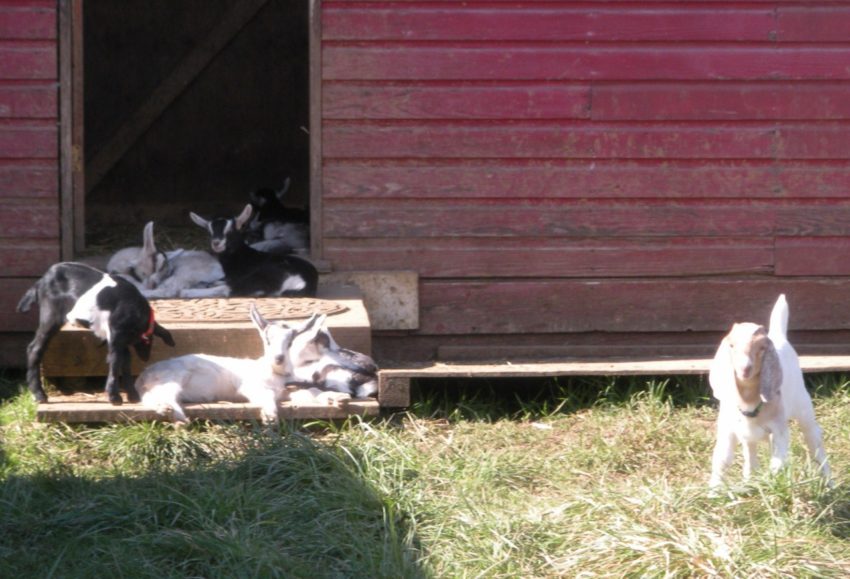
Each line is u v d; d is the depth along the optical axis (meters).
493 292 8.52
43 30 8.28
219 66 10.70
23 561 6.62
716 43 8.45
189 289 8.46
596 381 8.22
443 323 8.53
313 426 7.68
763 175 8.52
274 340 7.69
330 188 8.44
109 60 10.62
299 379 7.79
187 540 6.65
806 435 7.07
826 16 8.45
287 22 10.70
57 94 8.33
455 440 7.70
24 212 8.35
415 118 8.42
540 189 8.48
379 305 8.48
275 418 7.55
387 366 8.24
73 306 7.60
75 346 7.84
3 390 8.16
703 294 8.56
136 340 7.59
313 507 6.93
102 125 10.67
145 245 8.44
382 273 8.48
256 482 7.12
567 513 6.89
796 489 6.85
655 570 6.52
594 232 8.52
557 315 8.54
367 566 6.61
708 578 6.48
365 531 6.84
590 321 8.55
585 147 8.48
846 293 8.59
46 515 6.89
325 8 8.34
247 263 8.47
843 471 7.24
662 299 8.55
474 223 8.49
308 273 8.36
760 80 8.47
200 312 8.05
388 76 8.39
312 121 8.41
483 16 8.39
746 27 8.44
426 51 8.39
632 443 7.62
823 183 8.53
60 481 7.07
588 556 6.63
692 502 6.86
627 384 8.25
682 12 8.42
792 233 8.55
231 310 8.09
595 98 8.45
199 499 6.90
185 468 7.18
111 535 6.76
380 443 7.46
